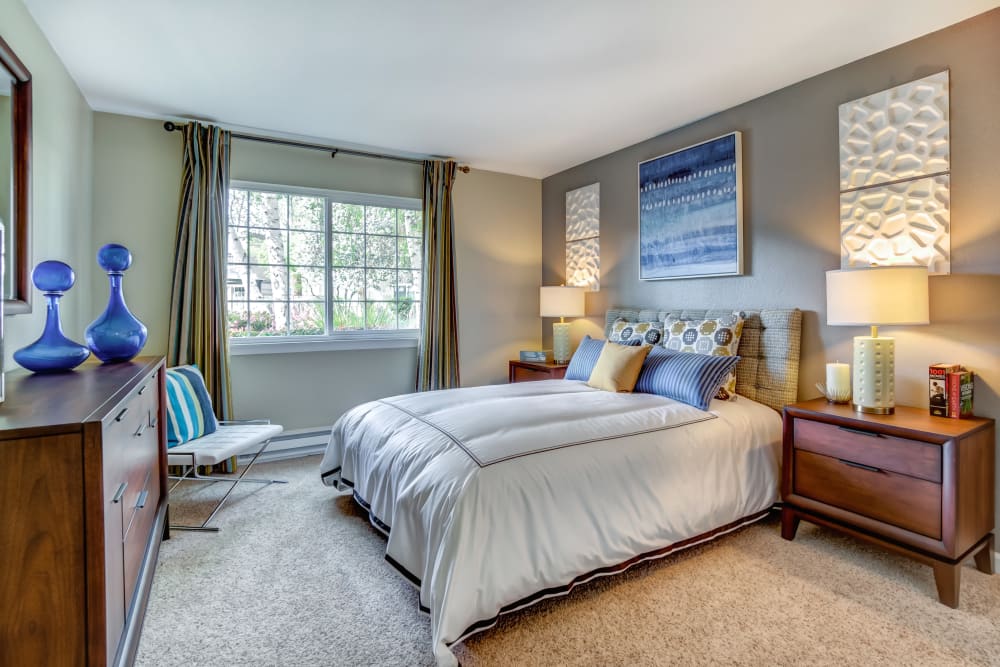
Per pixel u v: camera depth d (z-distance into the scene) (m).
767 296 3.09
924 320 2.20
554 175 4.88
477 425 2.14
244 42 2.45
